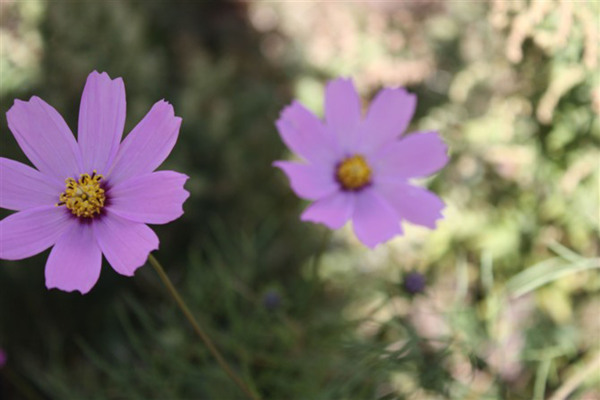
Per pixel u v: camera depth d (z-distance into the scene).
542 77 0.72
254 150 0.89
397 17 0.91
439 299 0.78
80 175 0.52
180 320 0.71
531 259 0.76
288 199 0.87
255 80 0.99
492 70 0.79
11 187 0.52
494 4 0.72
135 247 0.50
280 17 1.04
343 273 0.81
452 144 0.81
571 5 0.67
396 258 0.81
